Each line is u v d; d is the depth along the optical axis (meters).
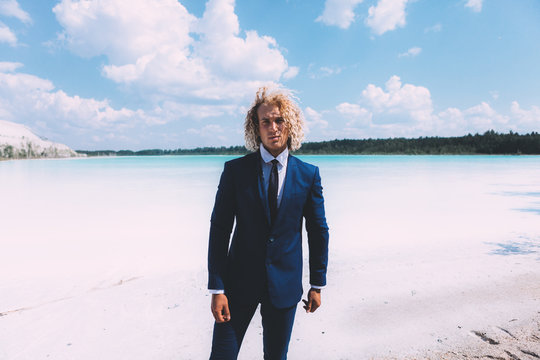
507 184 15.33
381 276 3.55
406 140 104.69
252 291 1.34
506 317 2.46
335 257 4.40
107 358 2.11
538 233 5.66
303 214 1.46
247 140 1.47
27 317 2.74
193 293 3.24
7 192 13.93
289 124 1.34
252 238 1.34
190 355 2.13
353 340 2.24
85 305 2.98
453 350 2.05
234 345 1.34
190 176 23.20
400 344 2.16
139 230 6.62
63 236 6.12
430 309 2.67
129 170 32.91
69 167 42.44
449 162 46.72
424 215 7.79
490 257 4.15
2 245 5.46
